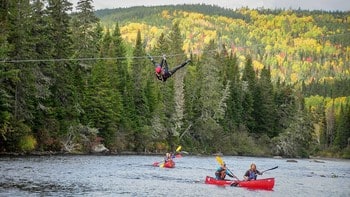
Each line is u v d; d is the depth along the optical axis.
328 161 92.25
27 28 48.28
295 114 101.50
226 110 95.12
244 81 103.75
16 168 35.03
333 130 152.62
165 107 80.88
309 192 32.25
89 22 69.06
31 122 52.25
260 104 103.75
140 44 83.50
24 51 47.84
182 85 84.50
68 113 58.09
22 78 48.06
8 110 48.59
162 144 78.19
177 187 30.31
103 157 54.59
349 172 57.09
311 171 54.25
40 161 42.12
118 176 34.66
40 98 54.12
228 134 93.62
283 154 98.56
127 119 70.62
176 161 58.81
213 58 90.06
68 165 40.22
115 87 68.81
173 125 81.62
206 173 41.81
